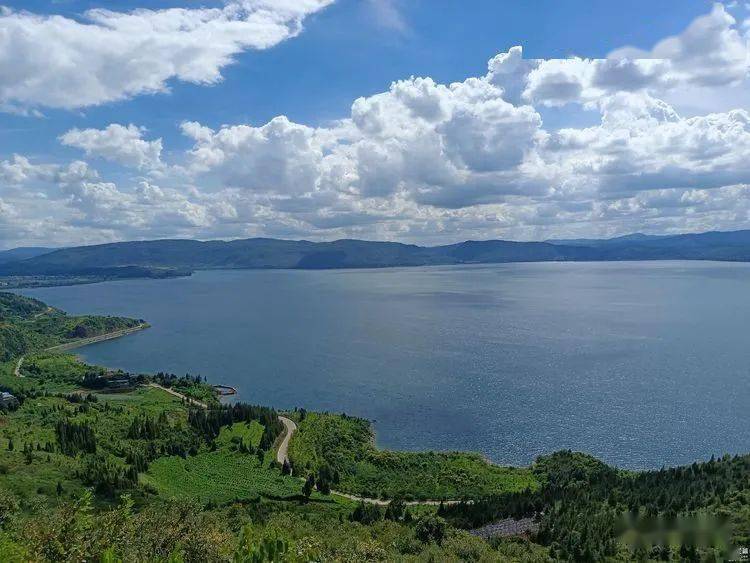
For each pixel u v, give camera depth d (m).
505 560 79.31
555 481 130.12
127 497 45.75
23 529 39.09
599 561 79.12
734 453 145.38
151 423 170.75
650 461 143.00
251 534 47.53
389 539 87.12
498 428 170.50
